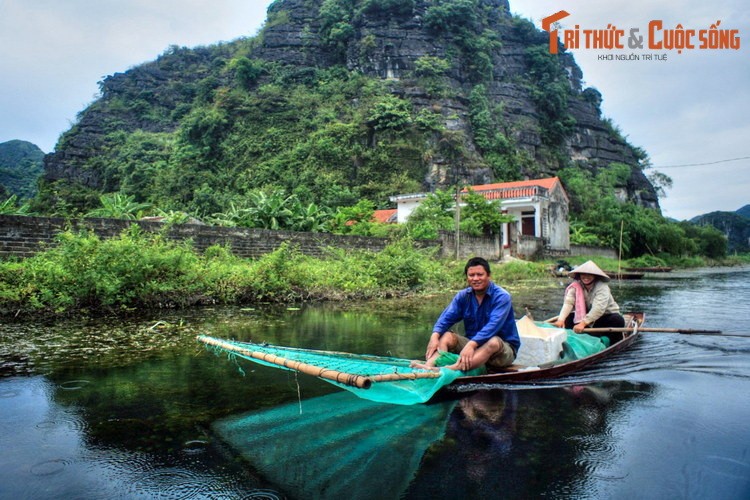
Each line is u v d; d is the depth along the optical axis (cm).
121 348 544
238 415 332
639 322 681
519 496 229
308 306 1003
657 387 409
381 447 282
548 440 294
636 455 275
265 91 5016
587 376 443
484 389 398
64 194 5131
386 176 4234
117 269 850
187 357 502
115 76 6850
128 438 291
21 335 616
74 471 249
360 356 434
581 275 580
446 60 5038
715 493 234
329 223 2411
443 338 420
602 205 4016
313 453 274
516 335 425
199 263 1059
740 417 336
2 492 226
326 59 5512
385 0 5188
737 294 1338
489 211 2369
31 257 956
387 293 1242
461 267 1669
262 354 367
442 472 252
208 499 224
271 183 4256
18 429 303
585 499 227
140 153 5300
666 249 4166
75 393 376
